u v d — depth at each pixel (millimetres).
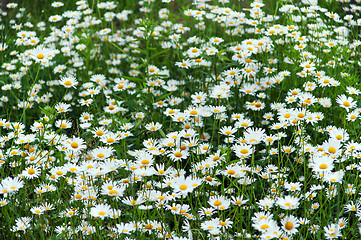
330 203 3641
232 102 5363
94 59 7148
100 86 5973
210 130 5109
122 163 4062
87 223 3504
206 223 3162
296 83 5309
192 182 3268
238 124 4391
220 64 5988
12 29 7766
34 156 4180
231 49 5617
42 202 3771
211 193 3859
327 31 6066
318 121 4852
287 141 4805
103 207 3264
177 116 4367
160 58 7203
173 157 3863
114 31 8234
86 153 4148
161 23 7273
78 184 3854
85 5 7938
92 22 7746
